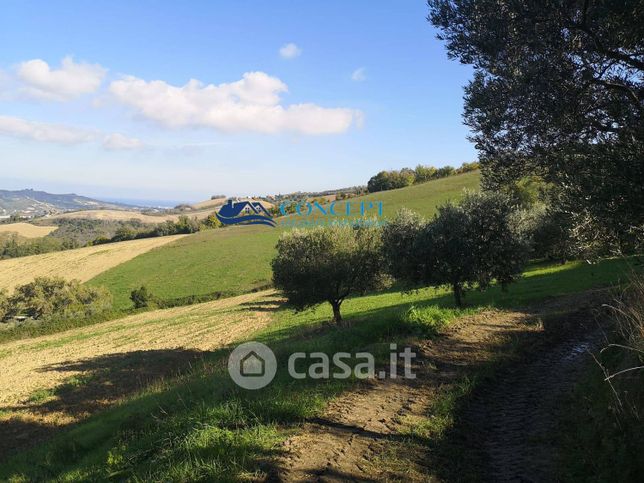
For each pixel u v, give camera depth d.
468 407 7.41
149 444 6.75
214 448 5.62
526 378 8.97
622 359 7.11
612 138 6.73
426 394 7.96
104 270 72.62
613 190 5.92
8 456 13.24
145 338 37.09
